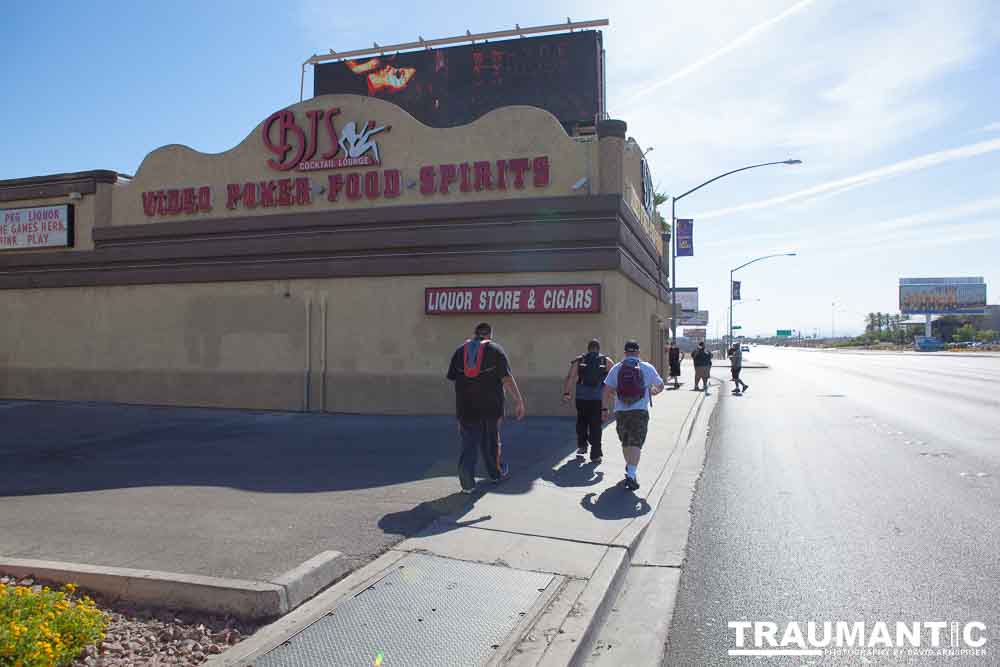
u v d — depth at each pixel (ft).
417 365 54.54
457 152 54.60
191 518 22.89
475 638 14.67
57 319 64.90
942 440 43.42
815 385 98.63
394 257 54.90
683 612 17.13
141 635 14.75
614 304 51.11
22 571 17.42
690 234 94.02
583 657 14.76
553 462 34.50
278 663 13.41
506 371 27.94
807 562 20.38
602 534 22.17
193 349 60.23
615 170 52.08
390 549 20.02
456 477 30.32
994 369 135.95
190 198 60.80
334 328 56.49
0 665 11.98
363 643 14.33
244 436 43.21
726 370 151.33
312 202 57.57
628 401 29.30
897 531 23.27
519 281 52.54
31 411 56.95
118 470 31.89
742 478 32.48
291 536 20.83
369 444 39.75
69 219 64.13
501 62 85.25
